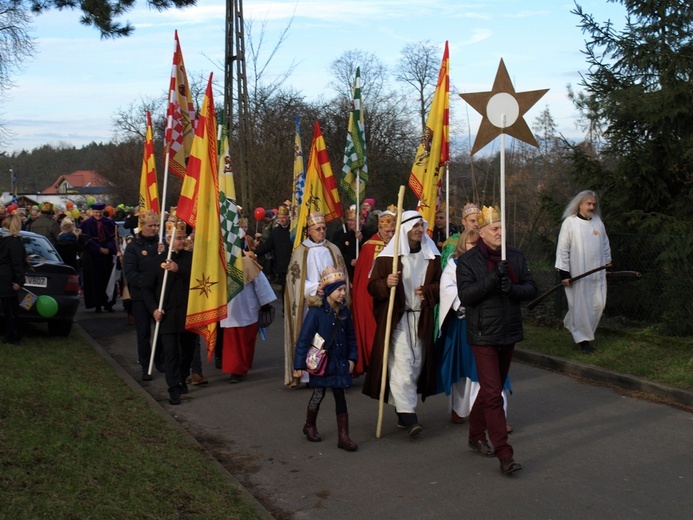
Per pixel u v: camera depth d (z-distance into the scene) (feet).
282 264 42.70
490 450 20.07
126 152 189.26
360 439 21.95
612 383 28.12
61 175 382.42
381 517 16.20
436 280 21.81
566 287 32.09
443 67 30.94
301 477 18.84
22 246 31.99
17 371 25.07
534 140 19.13
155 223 30.73
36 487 14.53
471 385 21.90
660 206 36.91
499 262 18.33
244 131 69.31
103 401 23.29
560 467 19.06
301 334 20.97
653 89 35.83
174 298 26.35
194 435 22.59
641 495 17.08
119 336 40.50
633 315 36.06
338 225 67.56
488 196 61.82
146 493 15.61
